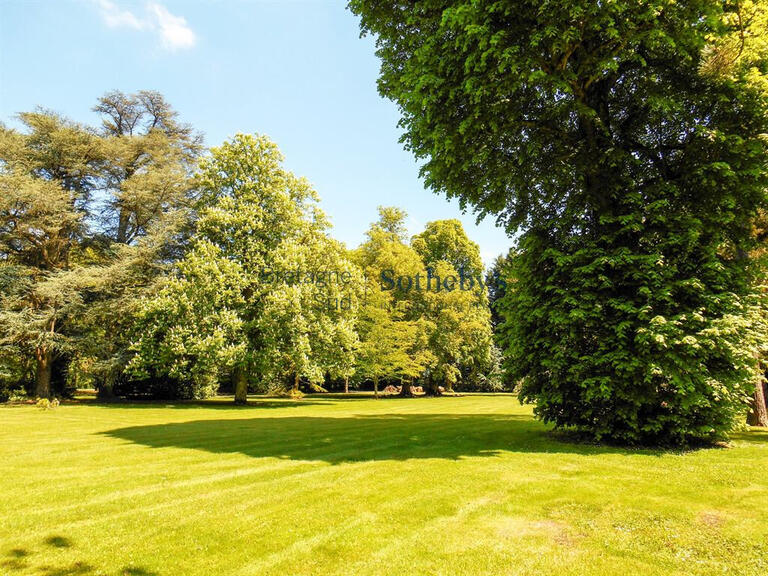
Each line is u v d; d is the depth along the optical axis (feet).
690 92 29.99
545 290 31.55
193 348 63.77
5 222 72.43
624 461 24.18
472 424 42.22
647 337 26.40
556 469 22.38
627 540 13.55
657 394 28.09
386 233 118.52
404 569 11.78
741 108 28.96
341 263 82.94
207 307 67.56
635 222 29.22
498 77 27.17
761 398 41.24
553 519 15.38
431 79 27.32
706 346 26.45
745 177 29.14
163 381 87.86
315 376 73.10
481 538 13.78
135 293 73.82
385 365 101.04
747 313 26.94
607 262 29.35
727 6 27.78
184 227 80.74
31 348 73.77
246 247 75.05
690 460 24.41
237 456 26.25
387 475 21.29
